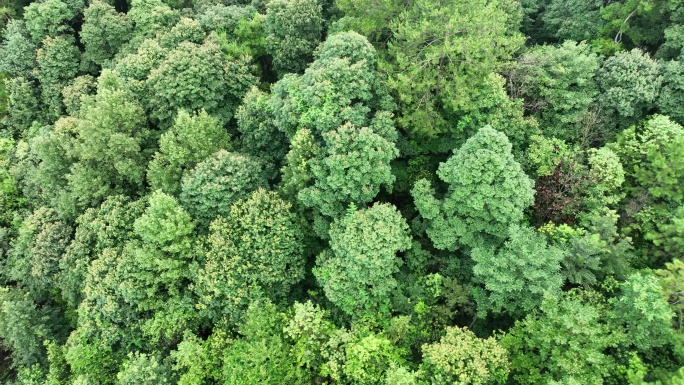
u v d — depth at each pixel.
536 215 24.02
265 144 29.94
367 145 21.52
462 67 24.77
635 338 16.67
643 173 22.23
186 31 35.41
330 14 39.25
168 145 27.94
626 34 29.77
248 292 23.27
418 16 28.27
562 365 16.33
